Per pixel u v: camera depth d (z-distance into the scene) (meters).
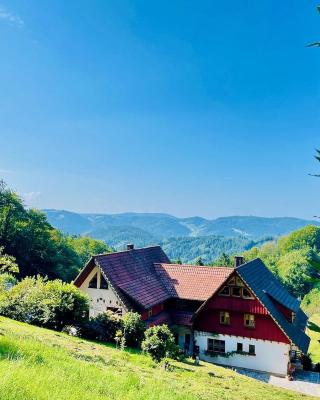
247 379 29.94
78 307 32.78
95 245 148.00
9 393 8.88
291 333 38.81
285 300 44.03
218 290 40.19
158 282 46.22
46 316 31.80
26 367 12.11
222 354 40.09
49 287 33.34
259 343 38.84
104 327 33.38
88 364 16.22
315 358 47.38
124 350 29.48
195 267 48.50
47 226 92.50
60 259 90.19
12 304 32.62
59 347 20.38
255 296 38.44
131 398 11.73
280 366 37.81
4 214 82.25
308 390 33.31
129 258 46.19
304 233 139.50
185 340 42.78
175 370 25.77
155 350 28.44
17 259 81.12
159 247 57.28
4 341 15.66
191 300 44.62
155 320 39.75
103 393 11.66
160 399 12.48
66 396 9.69
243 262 47.72
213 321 40.94
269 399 22.48
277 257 145.75
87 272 40.34
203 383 22.94
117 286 39.03
